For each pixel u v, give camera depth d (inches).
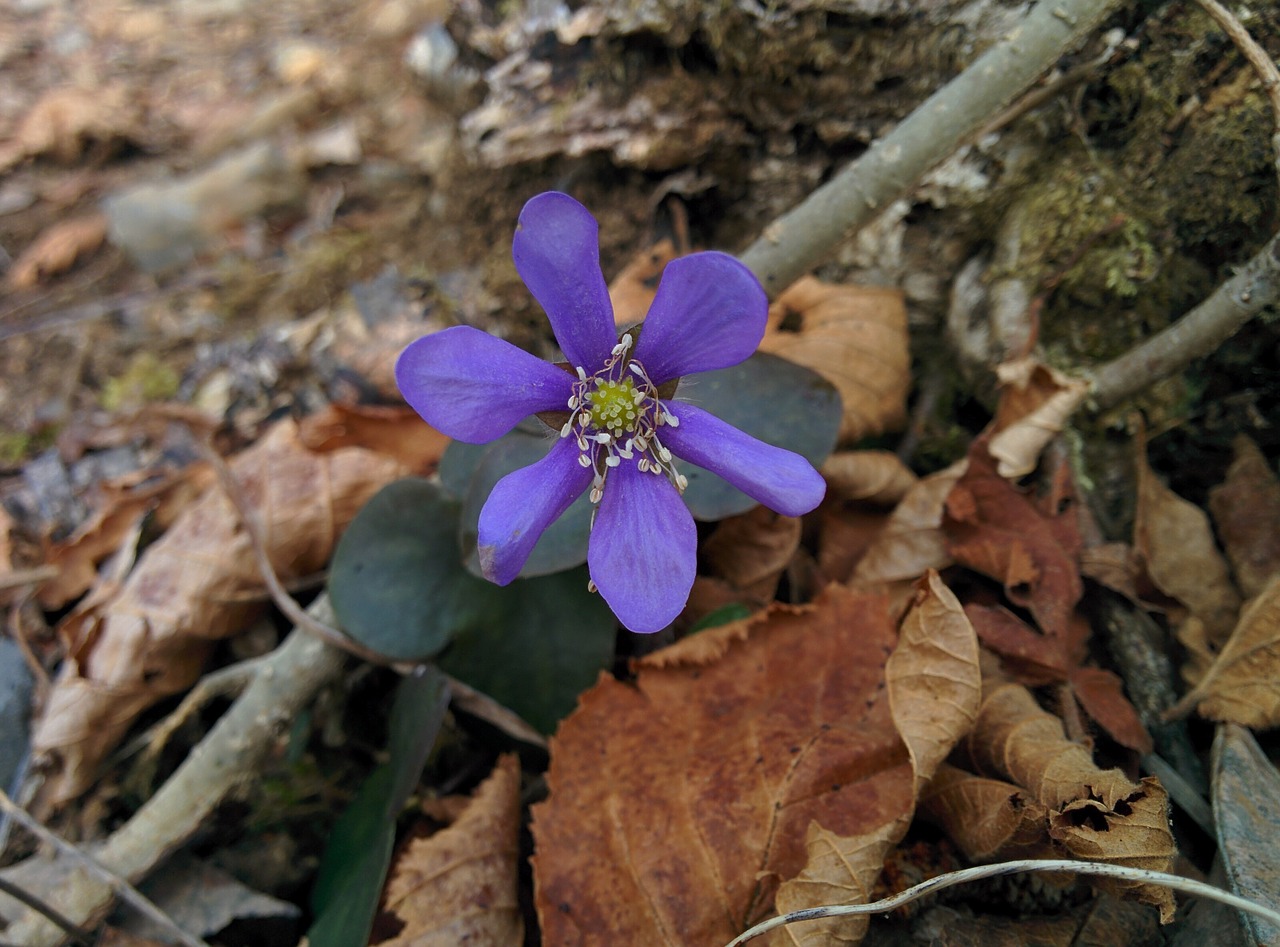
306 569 4.3
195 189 6.7
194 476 4.6
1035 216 3.7
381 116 7.3
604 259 4.5
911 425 4.1
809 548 3.8
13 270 6.6
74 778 3.8
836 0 3.7
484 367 2.5
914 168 3.2
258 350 5.4
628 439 2.6
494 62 4.8
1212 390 3.6
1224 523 3.4
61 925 3.2
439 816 3.4
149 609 4.0
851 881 2.6
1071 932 2.6
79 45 8.8
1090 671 3.2
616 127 4.2
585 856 2.9
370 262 5.8
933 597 2.8
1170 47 3.4
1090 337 3.7
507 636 3.4
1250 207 3.3
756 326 2.4
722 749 3.0
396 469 4.3
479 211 5.0
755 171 4.3
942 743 2.7
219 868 3.6
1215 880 2.7
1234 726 2.9
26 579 4.3
